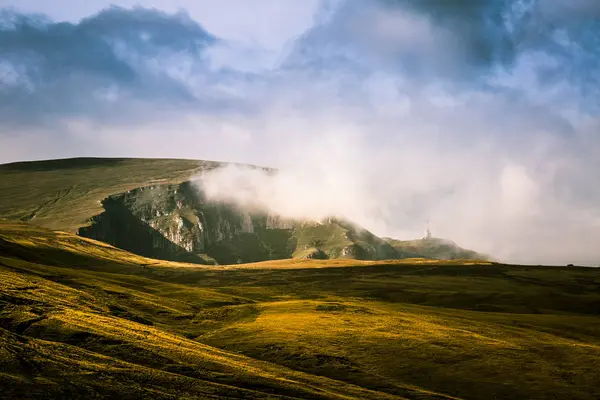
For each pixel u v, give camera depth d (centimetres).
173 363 8462
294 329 13238
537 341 12825
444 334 12988
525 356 11262
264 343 11875
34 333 9094
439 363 10756
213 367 8594
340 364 10525
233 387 7419
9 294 11206
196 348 10062
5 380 5897
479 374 10169
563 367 10619
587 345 12638
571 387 9538
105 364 7494
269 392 7638
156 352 8881
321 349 11438
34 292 12362
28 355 6906
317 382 8844
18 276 14275
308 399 7512
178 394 6731
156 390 6706
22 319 9625
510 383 9725
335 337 12431
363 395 8338
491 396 9169
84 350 8044
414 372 10269
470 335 13012
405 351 11444
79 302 12812
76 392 6066
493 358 11069
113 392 6328
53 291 13250
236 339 12319
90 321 10362
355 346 11750
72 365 6988
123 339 9325
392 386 9344
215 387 7269
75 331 9319
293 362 10644
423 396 8800
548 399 9025
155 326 12988
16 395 5628
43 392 5847
